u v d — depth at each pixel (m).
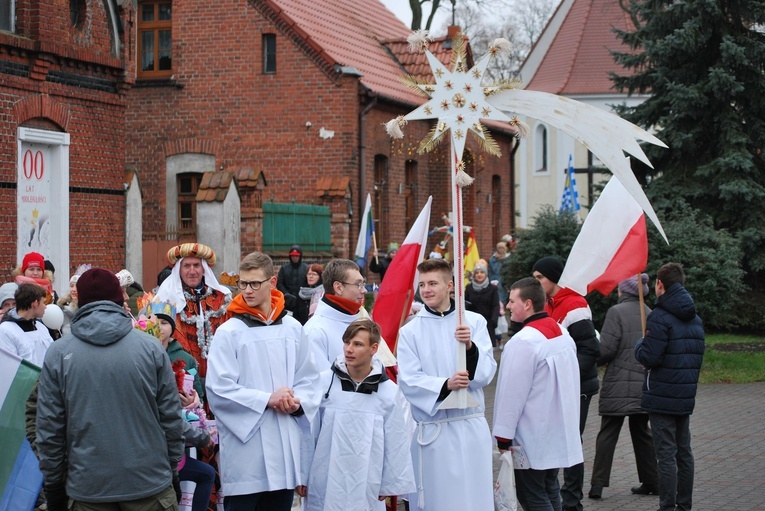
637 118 25.50
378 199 27.56
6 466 7.06
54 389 5.79
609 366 9.90
